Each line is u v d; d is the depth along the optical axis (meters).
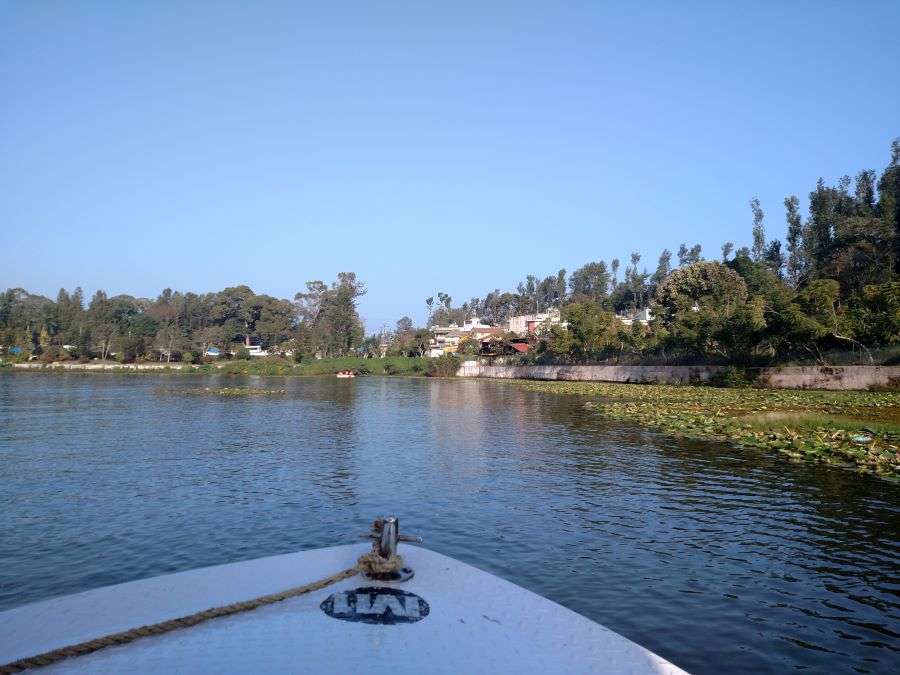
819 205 63.53
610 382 58.69
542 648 4.29
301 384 68.94
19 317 130.88
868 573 8.52
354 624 4.47
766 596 7.70
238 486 14.20
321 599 4.92
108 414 32.50
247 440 22.22
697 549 9.53
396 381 77.50
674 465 16.55
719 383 44.38
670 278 72.44
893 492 13.16
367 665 3.91
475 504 12.41
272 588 5.07
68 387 59.22
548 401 40.41
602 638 4.50
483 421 28.36
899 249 49.09
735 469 15.90
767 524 10.88
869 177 62.78
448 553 9.30
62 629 4.30
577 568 8.67
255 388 58.66
